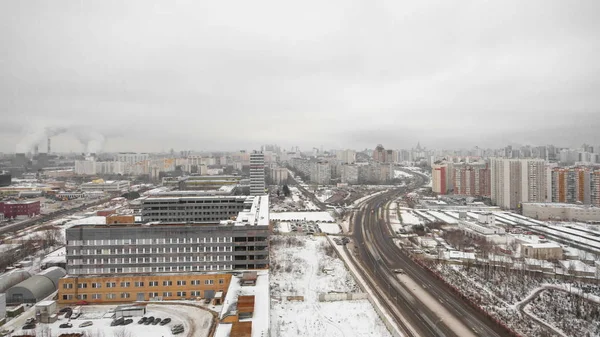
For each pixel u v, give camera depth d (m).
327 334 119.69
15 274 168.88
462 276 175.75
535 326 125.06
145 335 118.38
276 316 132.88
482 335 120.25
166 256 154.62
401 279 175.12
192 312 135.38
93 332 120.38
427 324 127.56
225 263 156.75
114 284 146.38
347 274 181.38
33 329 122.81
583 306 139.50
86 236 151.75
